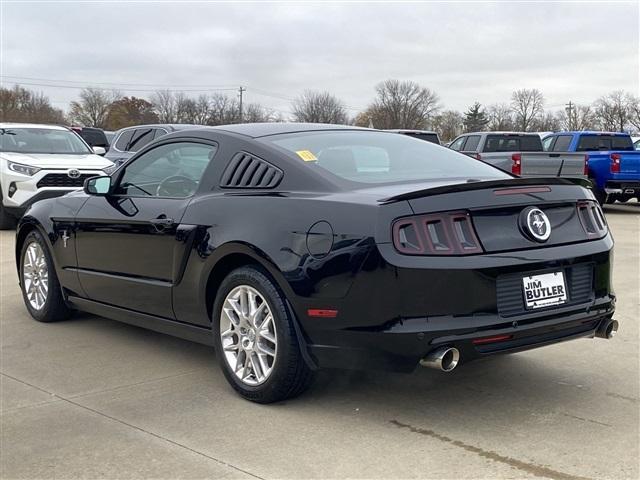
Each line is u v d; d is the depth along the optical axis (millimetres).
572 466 3201
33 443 3557
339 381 4391
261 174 4180
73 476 3195
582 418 3777
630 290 7074
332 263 3568
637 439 3496
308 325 3713
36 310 6062
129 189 5129
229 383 4242
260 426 3719
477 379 4430
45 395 4258
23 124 13211
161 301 4672
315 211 3717
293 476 3150
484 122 97938
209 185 4438
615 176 14891
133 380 4516
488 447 3416
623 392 4184
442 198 3525
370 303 3471
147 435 3631
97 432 3680
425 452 3369
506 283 3549
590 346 5145
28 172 11625
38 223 5855
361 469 3205
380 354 3516
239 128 4668
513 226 3652
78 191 5824
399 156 4527
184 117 89438
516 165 14203
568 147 16844
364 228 3494
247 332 4066
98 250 5191
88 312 5809
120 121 95438
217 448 3459
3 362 4926
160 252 4598
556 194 3875
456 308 3426
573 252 3799
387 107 93250
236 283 4047
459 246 3467
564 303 3773
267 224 3883
